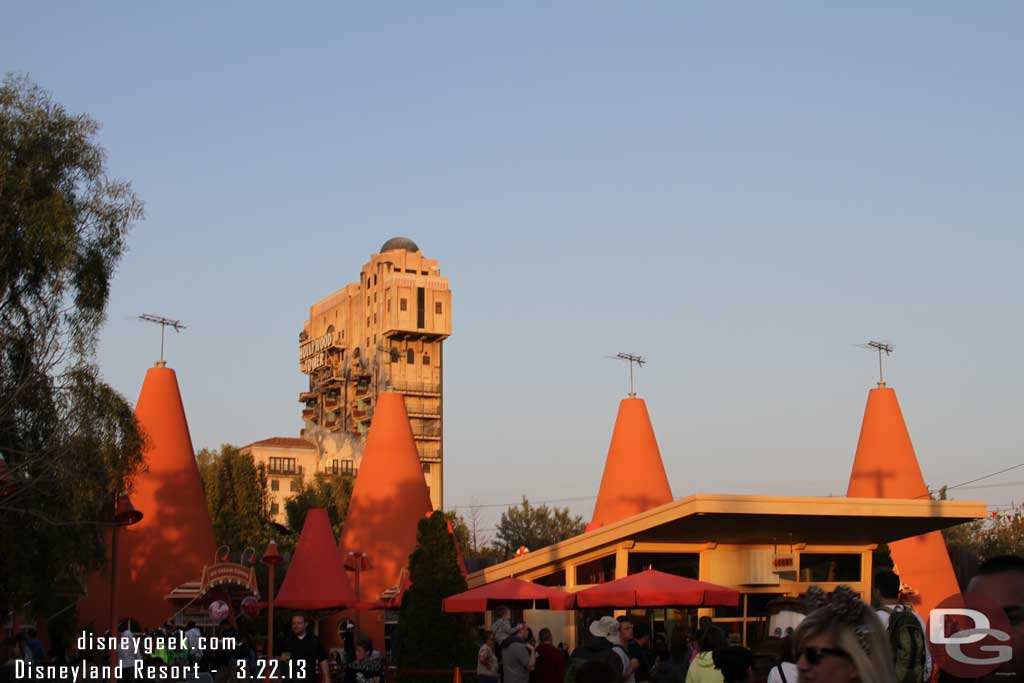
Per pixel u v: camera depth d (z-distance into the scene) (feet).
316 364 397.39
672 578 68.49
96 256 87.76
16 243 83.15
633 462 138.10
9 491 79.87
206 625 127.95
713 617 97.76
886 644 12.51
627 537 94.07
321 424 389.19
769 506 86.12
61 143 88.94
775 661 23.39
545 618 103.76
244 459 231.50
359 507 136.15
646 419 140.97
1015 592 15.10
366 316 375.86
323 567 101.55
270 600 74.95
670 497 138.41
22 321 85.20
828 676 12.41
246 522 226.79
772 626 26.94
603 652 36.58
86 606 120.78
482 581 111.14
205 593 120.26
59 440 84.02
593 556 99.40
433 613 82.48
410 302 359.66
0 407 83.05
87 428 84.84
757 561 98.84
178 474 130.52
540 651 49.42
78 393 85.35
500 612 61.93
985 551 180.04
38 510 83.76
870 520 91.30
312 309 422.00
